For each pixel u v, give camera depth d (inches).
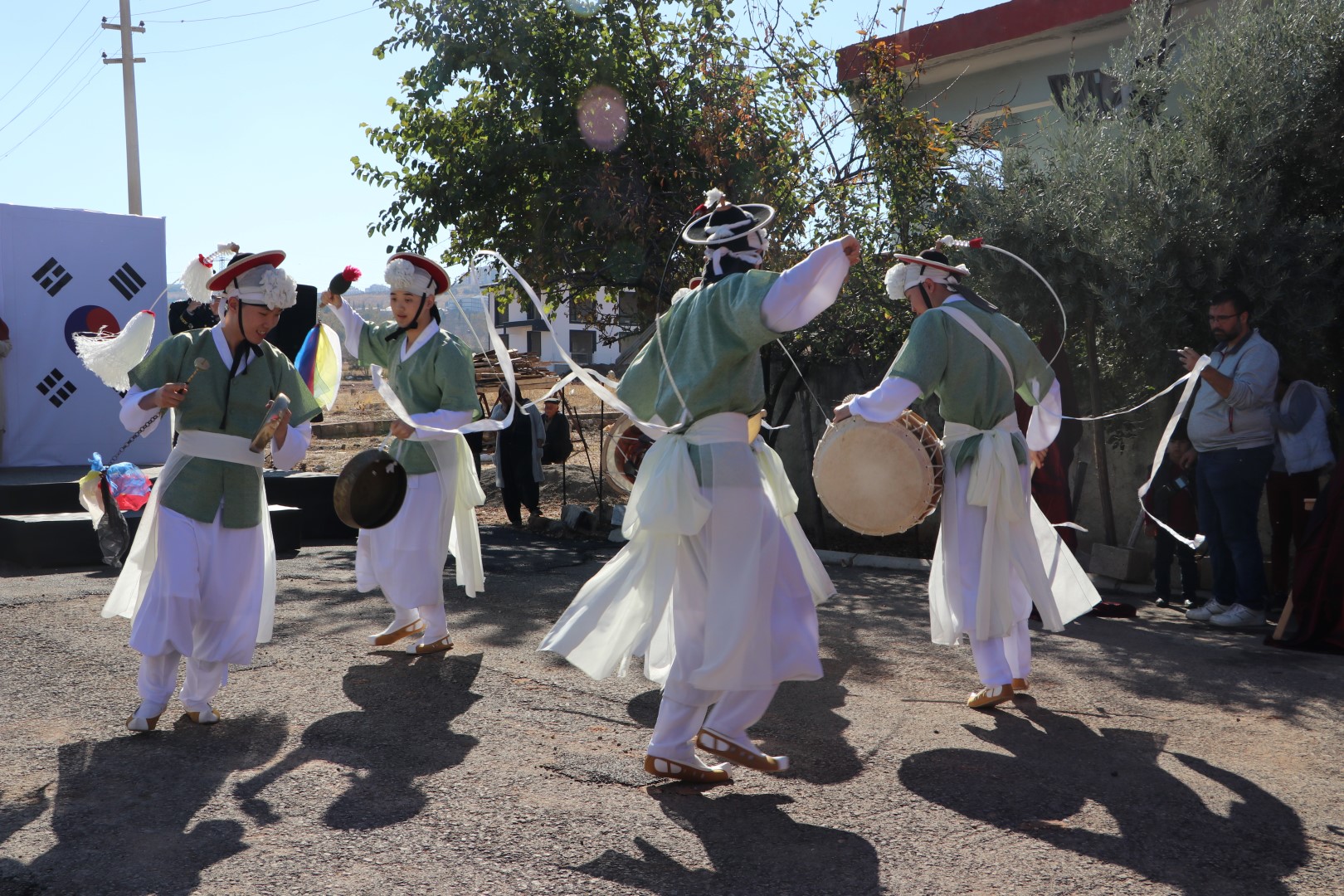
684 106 426.6
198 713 164.4
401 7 432.5
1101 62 482.9
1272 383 257.0
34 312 397.7
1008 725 174.9
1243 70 308.5
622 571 152.4
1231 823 134.1
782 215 419.5
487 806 133.8
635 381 152.9
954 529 189.5
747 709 142.7
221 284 163.0
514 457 426.6
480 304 169.0
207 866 114.9
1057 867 120.1
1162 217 300.4
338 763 147.9
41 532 290.5
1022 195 334.0
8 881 110.7
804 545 168.7
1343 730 174.6
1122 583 315.6
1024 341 194.2
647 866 117.9
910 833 129.0
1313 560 233.5
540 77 421.1
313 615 243.8
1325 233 288.0
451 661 205.8
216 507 162.6
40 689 179.6
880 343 405.4
